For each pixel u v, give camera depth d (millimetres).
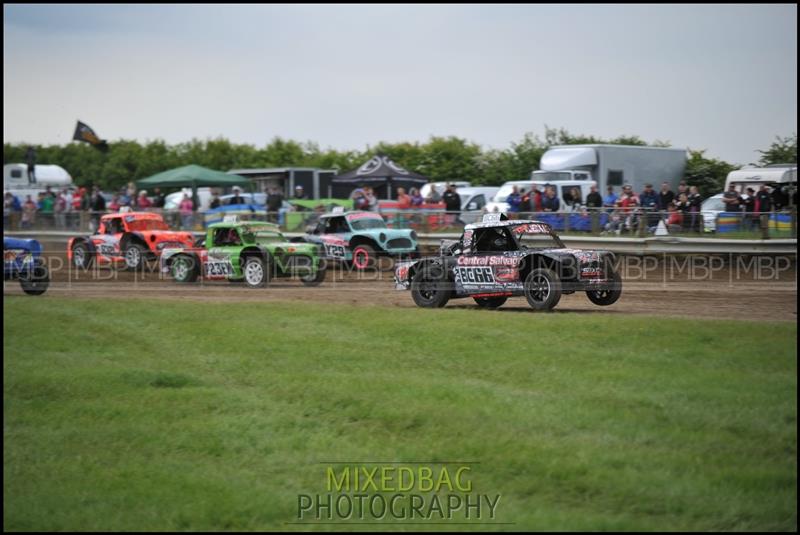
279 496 12414
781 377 15727
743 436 13305
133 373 18562
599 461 12633
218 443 14445
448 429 14250
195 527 11633
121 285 35594
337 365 18625
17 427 15875
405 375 17562
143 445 14578
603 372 16609
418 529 11414
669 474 12148
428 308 25797
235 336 21797
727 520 11062
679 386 15484
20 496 12930
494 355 18422
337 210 40469
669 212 35906
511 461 12836
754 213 34219
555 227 38250
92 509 12320
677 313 23875
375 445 13953
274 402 16359
